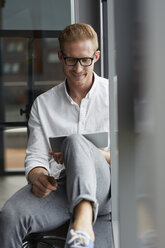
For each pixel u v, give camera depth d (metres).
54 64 3.40
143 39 0.83
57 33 3.26
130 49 1.02
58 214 1.93
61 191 1.99
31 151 2.17
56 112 2.20
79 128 2.16
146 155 0.84
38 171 2.06
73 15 3.17
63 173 2.05
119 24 1.03
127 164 1.06
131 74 1.03
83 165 1.77
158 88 0.75
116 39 1.03
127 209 1.09
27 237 2.02
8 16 3.28
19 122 3.49
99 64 3.04
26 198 1.94
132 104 1.03
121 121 1.05
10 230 1.88
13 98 3.47
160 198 0.75
